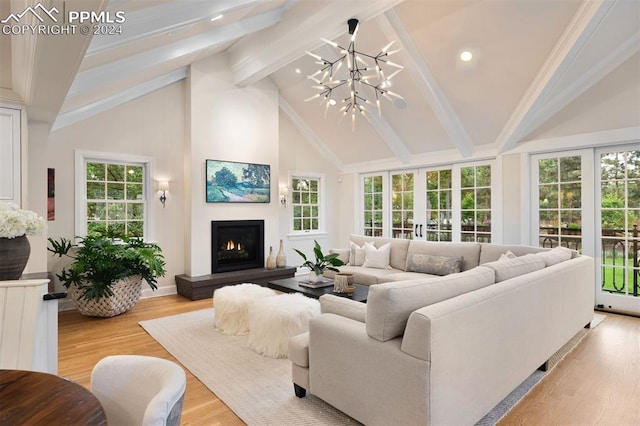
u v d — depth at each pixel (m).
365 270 4.98
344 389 1.98
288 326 2.97
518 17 3.64
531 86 4.20
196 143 5.33
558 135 4.64
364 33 4.47
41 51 1.95
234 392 2.41
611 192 4.38
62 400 0.99
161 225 5.29
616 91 4.03
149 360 1.26
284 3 4.23
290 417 2.12
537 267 2.79
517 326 2.25
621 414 2.12
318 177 7.47
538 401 2.27
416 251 4.95
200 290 5.00
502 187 5.22
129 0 2.09
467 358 1.82
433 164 6.09
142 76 4.25
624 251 4.29
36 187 3.56
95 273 4.06
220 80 5.58
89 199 4.80
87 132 4.69
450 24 3.98
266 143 6.10
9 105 2.92
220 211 5.56
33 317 1.88
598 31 3.50
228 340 3.40
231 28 4.14
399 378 1.70
